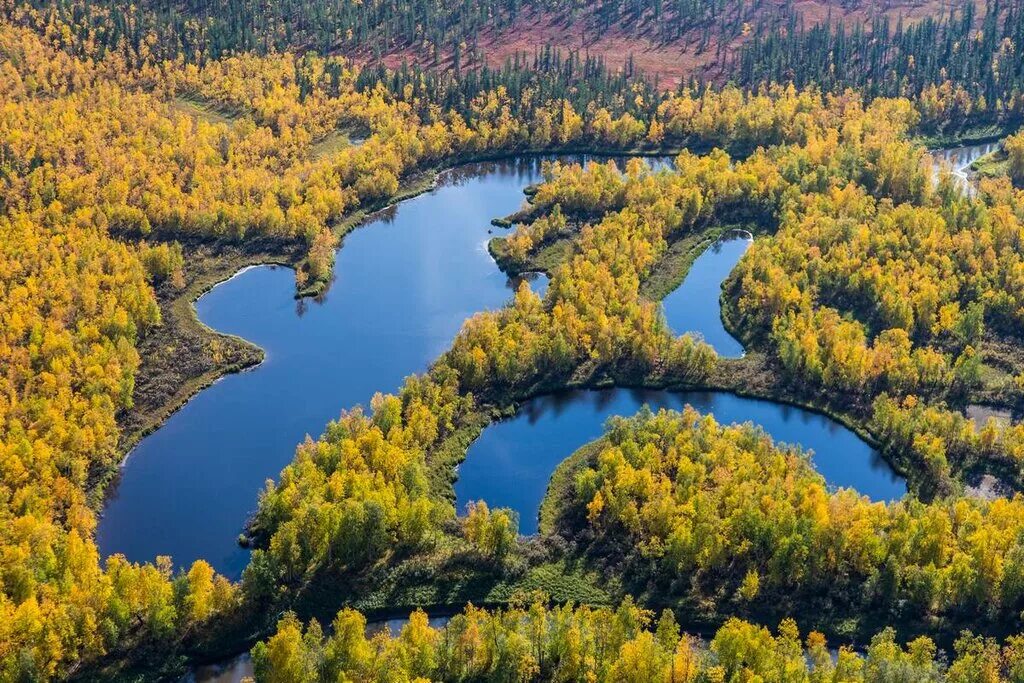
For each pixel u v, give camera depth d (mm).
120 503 176375
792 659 131500
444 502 172125
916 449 184250
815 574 152625
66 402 183750
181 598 146625
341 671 129875
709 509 157875
